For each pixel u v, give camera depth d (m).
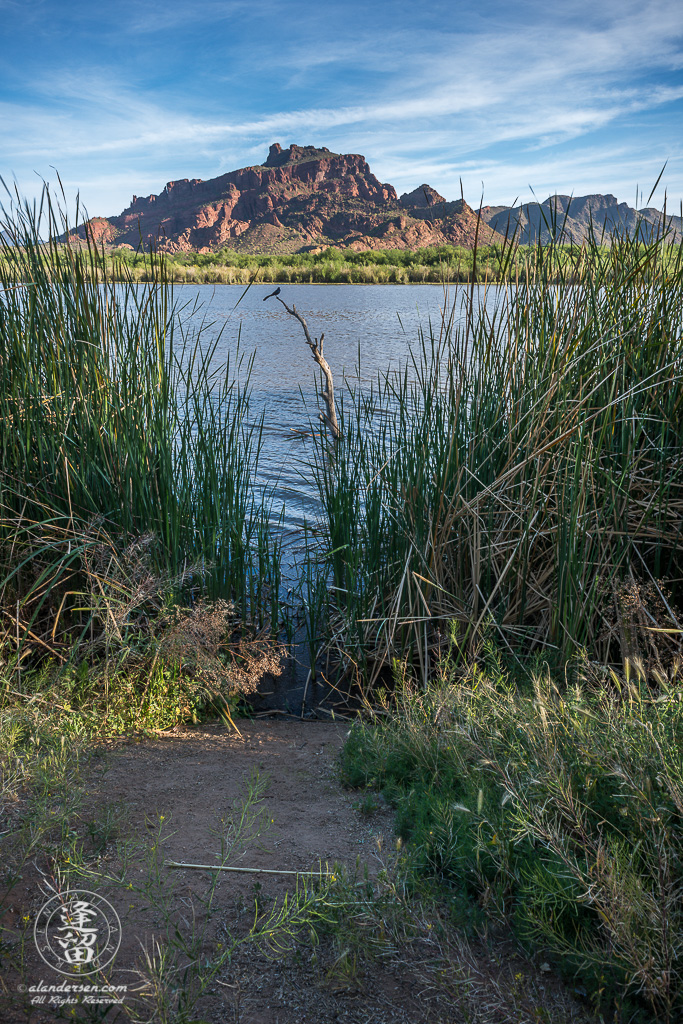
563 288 3.71
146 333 3.91
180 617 3.44
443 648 3.90
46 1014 1.53
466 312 3.86
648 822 1.78
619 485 3.43
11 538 3.66
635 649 3.23
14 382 3.75
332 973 1.68
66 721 2.85
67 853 2.05
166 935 1.82
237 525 4.31
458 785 2.49
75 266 3.77
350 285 63.78
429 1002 1.63
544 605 3.79
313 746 3.21
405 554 4.09
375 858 2.22
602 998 1.62
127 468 3.75
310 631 4.15
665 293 3.64
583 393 3.63
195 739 3.19
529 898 1.81
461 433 4.00
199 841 2.28
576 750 2.04
